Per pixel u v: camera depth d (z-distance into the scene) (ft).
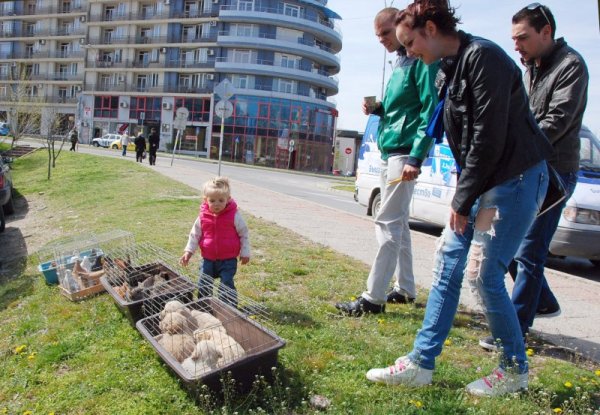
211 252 15.29
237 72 203.41
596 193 25.62
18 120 134.51
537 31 13.00
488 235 10.11
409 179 13.66
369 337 13.70
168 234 26.45
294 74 203.31
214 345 11.16
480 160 9.65
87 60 236.63
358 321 14.92
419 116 14.42
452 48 10.11
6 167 46.60
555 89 12.91
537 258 13.24
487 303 10.53
